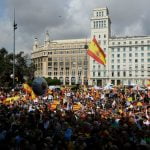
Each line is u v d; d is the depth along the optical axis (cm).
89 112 3219
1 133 2061
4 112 2855
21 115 2670
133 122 2431
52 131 2139
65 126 2255
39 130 2055
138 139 1964
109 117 2838
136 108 3772
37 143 1886
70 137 2048
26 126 2267
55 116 2630
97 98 5275
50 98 4841
